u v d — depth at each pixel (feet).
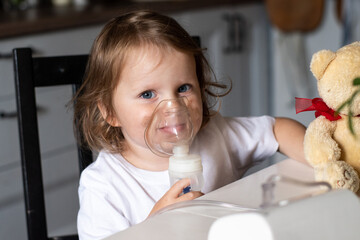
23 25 5.45
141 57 2.59
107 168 2.84
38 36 5.65
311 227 1.38
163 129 2.27
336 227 1.42
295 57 9.09
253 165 3.33
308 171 2.38
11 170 5.49
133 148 2.86
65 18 5.91
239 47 8.59
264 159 3.28
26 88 2.87
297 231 1.35
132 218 2.76
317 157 2.23
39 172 2.92
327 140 2.19
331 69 2.11
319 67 2.13
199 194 2.25
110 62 2.68
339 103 2.12
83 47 6.16
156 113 2.29
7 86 5.41
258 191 2.09
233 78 8.56
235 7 8.39
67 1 7.66
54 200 5.88
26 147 2.89
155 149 2.38
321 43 9.62
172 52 2.61
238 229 1.36
